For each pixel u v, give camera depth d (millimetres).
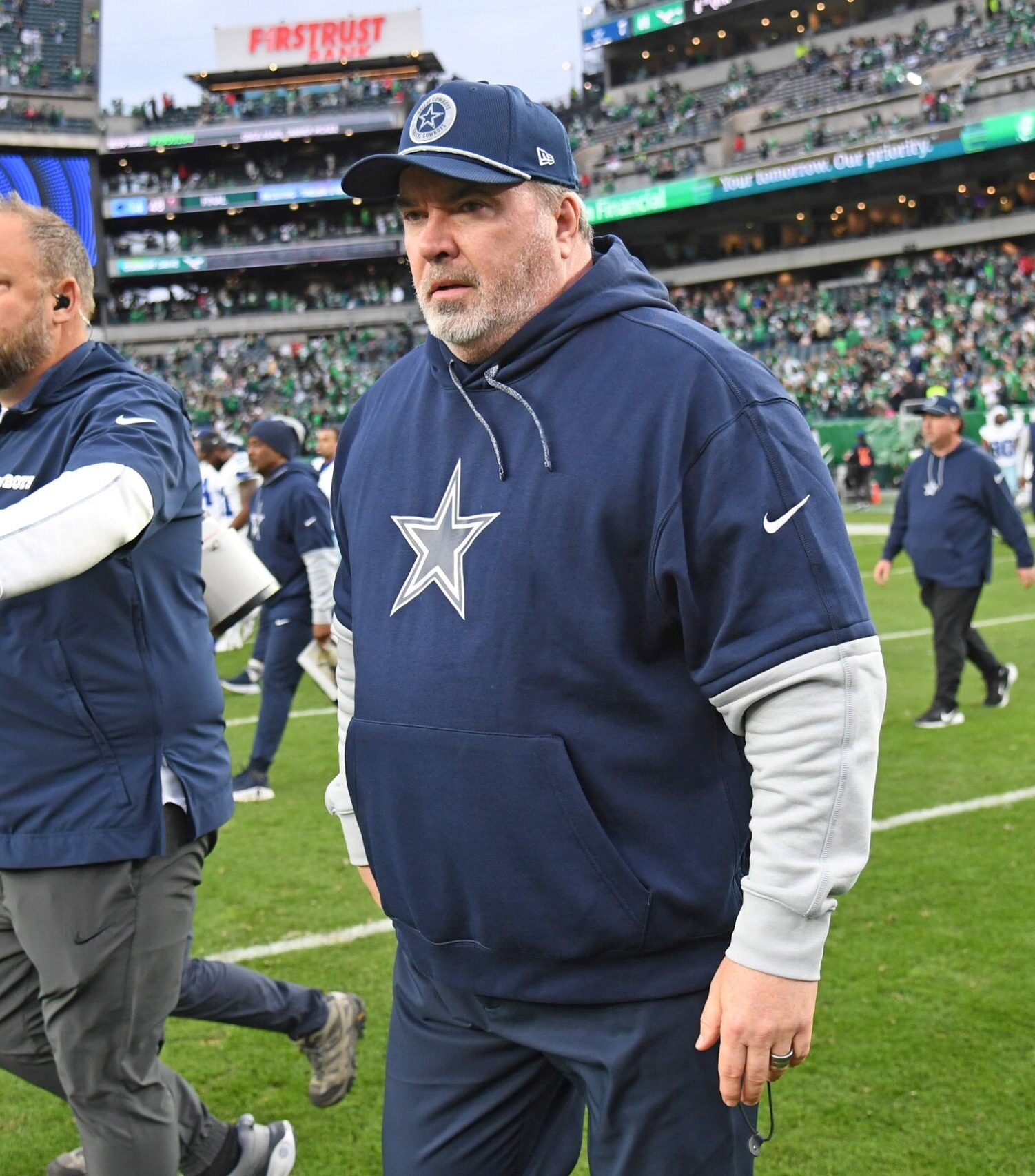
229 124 50531
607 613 1627
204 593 2725
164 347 49938
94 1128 2260
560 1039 1732
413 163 1641
